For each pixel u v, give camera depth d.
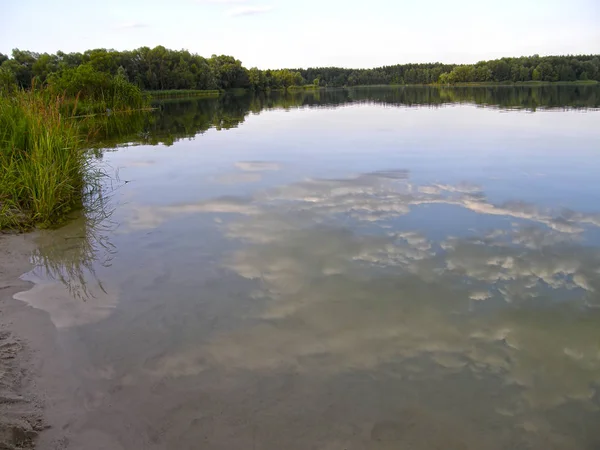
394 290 3.45
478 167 7.09
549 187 5.88
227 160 8.31
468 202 5.38
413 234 4.46
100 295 3.49
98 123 14.90
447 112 17.16
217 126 14.38
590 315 3.08
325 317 3.13
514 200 5.40
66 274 3.85
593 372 2.58
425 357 2.72
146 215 5.31
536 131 10.97
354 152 8.66
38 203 5.10
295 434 2.21
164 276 3.77
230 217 5.11
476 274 3.65
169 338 2.95
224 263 3.97
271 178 6.78
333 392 2.46
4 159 5.58
